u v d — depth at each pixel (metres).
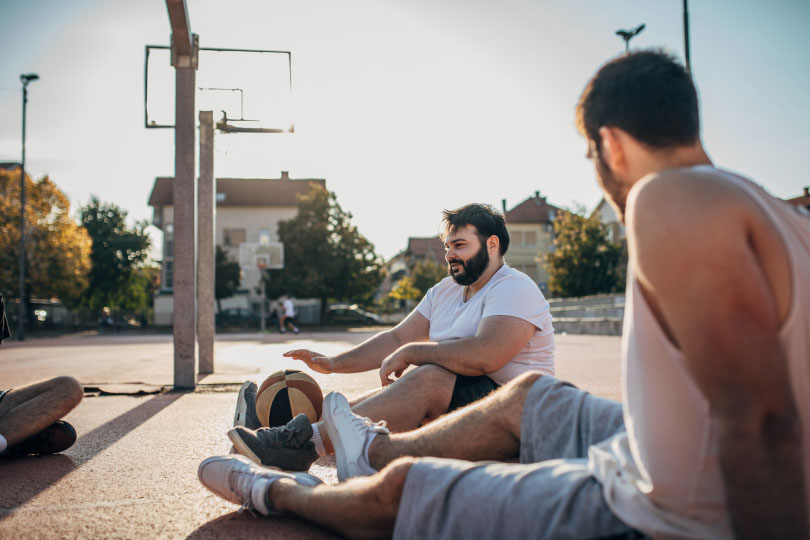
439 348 2.83
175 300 6.67
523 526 1.45
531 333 2.89
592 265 39.44
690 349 1.12
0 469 3.14
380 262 48.22
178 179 6.69
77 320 54.00
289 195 56.75
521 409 1.93
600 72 1.43
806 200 19.70
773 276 1.13
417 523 1.60
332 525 1.88
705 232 1.10
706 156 1.35
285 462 2.48
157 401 5.75
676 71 1.34
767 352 1.07
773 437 1.07
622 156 1.37
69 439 3.41
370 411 2.66
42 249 40.19
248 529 2.13
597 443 1.70
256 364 10.17
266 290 46.84
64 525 2.24
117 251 61.25
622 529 1.36
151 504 2.50
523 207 62.16
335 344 17.47
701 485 1.24
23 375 8.61
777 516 1.07
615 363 9.46
